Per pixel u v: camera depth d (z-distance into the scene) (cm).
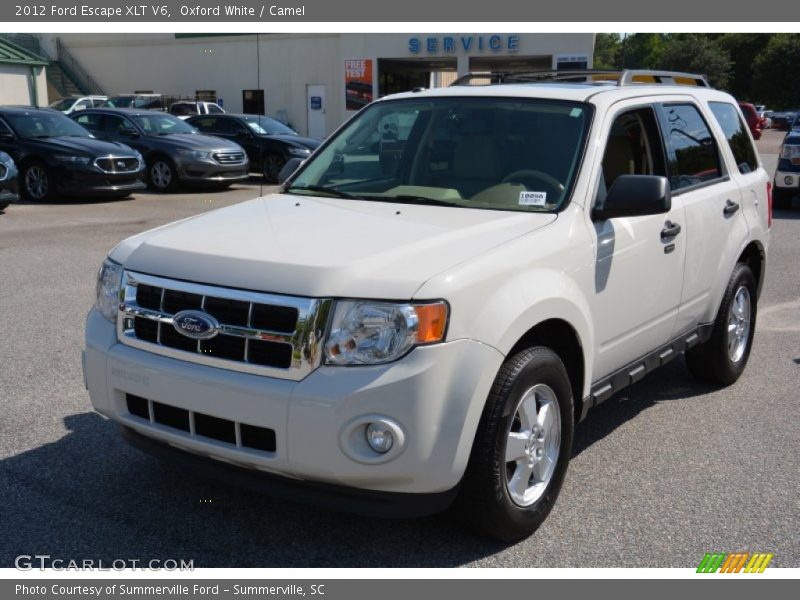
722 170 539
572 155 408
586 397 395
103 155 1519
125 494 392
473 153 428
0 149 1541
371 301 301
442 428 303
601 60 9312
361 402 295
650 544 359
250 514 377
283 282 309
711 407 531
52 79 4259
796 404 537
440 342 302
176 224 389
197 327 318
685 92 523
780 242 1164
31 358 591
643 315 438
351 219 379
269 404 302
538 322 341
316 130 3869
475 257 329
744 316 578
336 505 313
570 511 388
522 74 531
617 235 404
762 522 379
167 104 3341
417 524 372
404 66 4031
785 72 8319
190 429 325
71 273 884
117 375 341
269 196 448
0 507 376
